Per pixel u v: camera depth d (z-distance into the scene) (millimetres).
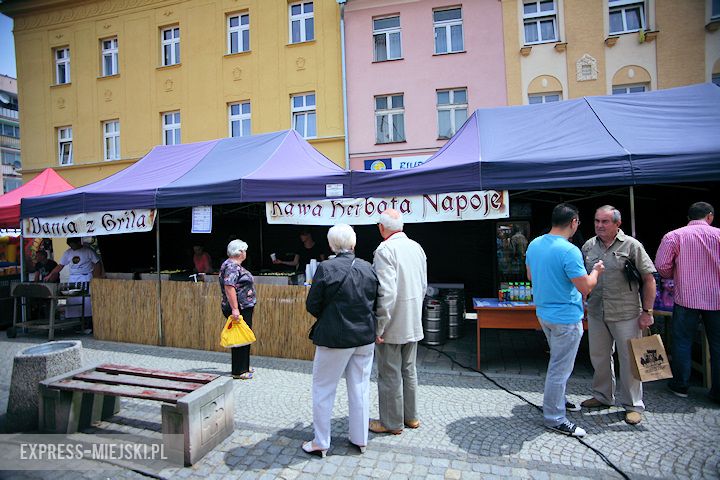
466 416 3408
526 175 4242
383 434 3111
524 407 3570
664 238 3676
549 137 4855
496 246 7820
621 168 4027
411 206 4637
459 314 6184
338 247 2885
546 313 3004
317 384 2812
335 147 12414
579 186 4125
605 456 2729
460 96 11953
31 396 3346
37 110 15102
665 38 10562
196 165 6449
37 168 15117
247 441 3064
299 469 2672
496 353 5324
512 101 11398
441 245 8500
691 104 5074
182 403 2732
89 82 14523
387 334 3012
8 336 6625
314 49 12562
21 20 15133
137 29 14008
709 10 10305
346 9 12281
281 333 5219
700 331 4055
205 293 5648
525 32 11602
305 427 3285
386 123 12359
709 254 3414
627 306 3209
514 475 2557
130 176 6633
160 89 13812
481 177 4344
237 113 13469
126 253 9516
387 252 2900
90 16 14469
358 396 2834
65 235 6246
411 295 3014
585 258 3469
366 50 12211
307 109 12836
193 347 5715
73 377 3311
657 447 2832
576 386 3992
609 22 11031
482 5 11562
